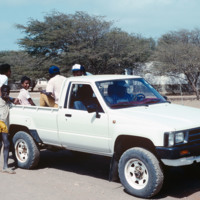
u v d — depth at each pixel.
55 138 7.16
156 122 5.72
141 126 5.79
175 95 37.28
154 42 42.16
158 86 39.66
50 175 7.31
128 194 6.03
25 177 7.17
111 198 5.82
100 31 35.19
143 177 5.82
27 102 8.37
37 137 7.48
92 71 36.50
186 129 5.66
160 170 5.66
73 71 8.62
